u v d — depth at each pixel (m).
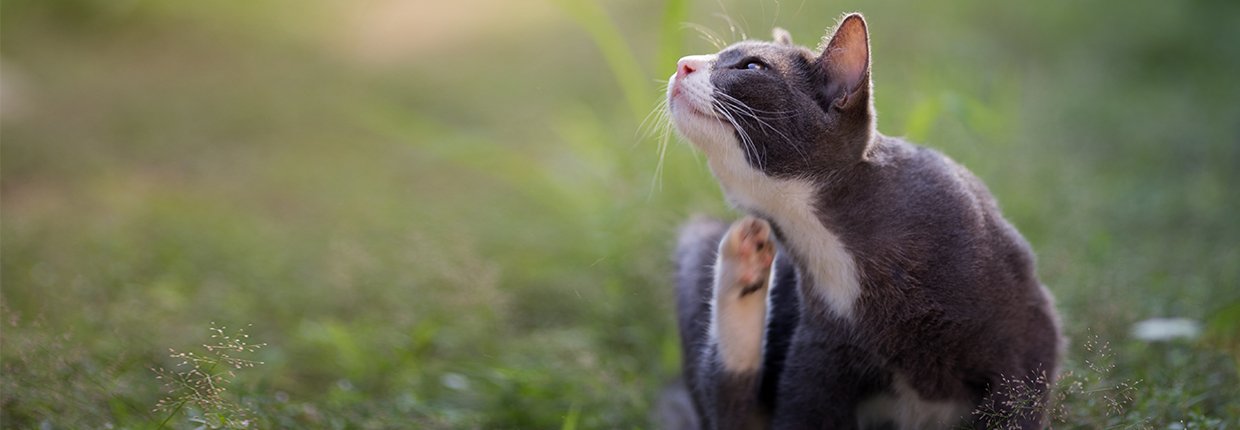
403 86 3.12
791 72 1.76
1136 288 2.01
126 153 2.74
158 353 1.96
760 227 1.77
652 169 2.14
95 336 1.96
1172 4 3.72
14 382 1.82
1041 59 3.24
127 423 1.80
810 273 1.76
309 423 1.84
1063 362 1.80
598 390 1.92
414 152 2.74
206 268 2.19
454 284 2.08
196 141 2.82
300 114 2.99
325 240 2.26
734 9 2.32
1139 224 2.23
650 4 3.08
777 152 1.75
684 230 1.95
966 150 2.15
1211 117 2.79
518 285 2.13
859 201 1.74
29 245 2.17
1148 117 2.79
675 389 1.95
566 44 3.29
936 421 1.77
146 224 2.31
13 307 1.99
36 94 3.05
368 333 2.03
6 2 3.39
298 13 3.58
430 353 2.01
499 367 1.97
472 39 3.45
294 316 2.10
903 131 2.07
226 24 3.54
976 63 2.59
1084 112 2.76
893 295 1.73
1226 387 1.83
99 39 3.47
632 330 2.03
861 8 2.97
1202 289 2.02
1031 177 2.23
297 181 2.56
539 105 2.91
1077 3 3.62
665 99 1.83
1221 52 3.40
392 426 1.85
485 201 2.38
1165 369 1.85
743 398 1.81
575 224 2.23
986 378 1.74
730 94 1.76
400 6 3.58
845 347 1.76
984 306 1.72
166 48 3.46
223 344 1.82
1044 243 2.07
